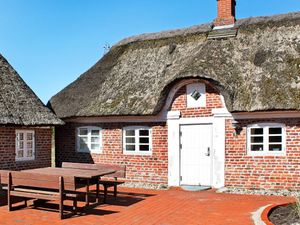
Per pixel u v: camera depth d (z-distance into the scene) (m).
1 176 10.51
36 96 15.97
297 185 12.53
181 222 9.02
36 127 15.25
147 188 14.34
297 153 12.58
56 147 17.31
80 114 15.98
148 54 17.30
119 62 17.86
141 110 14.55
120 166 12.27
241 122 13.33
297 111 12.42
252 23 15.82
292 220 8.52
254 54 14.51
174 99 14.53
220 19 16.48
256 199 11.83
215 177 13.66
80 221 9.23
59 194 9.55
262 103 12.56
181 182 14.36
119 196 12.52
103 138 15.99
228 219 9.19
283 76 13.15
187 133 14.34
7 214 9.98
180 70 14.62
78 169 12.02
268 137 13.02
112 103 15.58
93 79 17.72
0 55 16.23
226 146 13.53
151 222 9.06
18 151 14.48
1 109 13.44
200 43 16.31
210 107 13.85
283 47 14.38
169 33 17.83
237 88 13.45
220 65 14.05
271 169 12.89
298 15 15.50
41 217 9.66
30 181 9.98
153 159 14.85
